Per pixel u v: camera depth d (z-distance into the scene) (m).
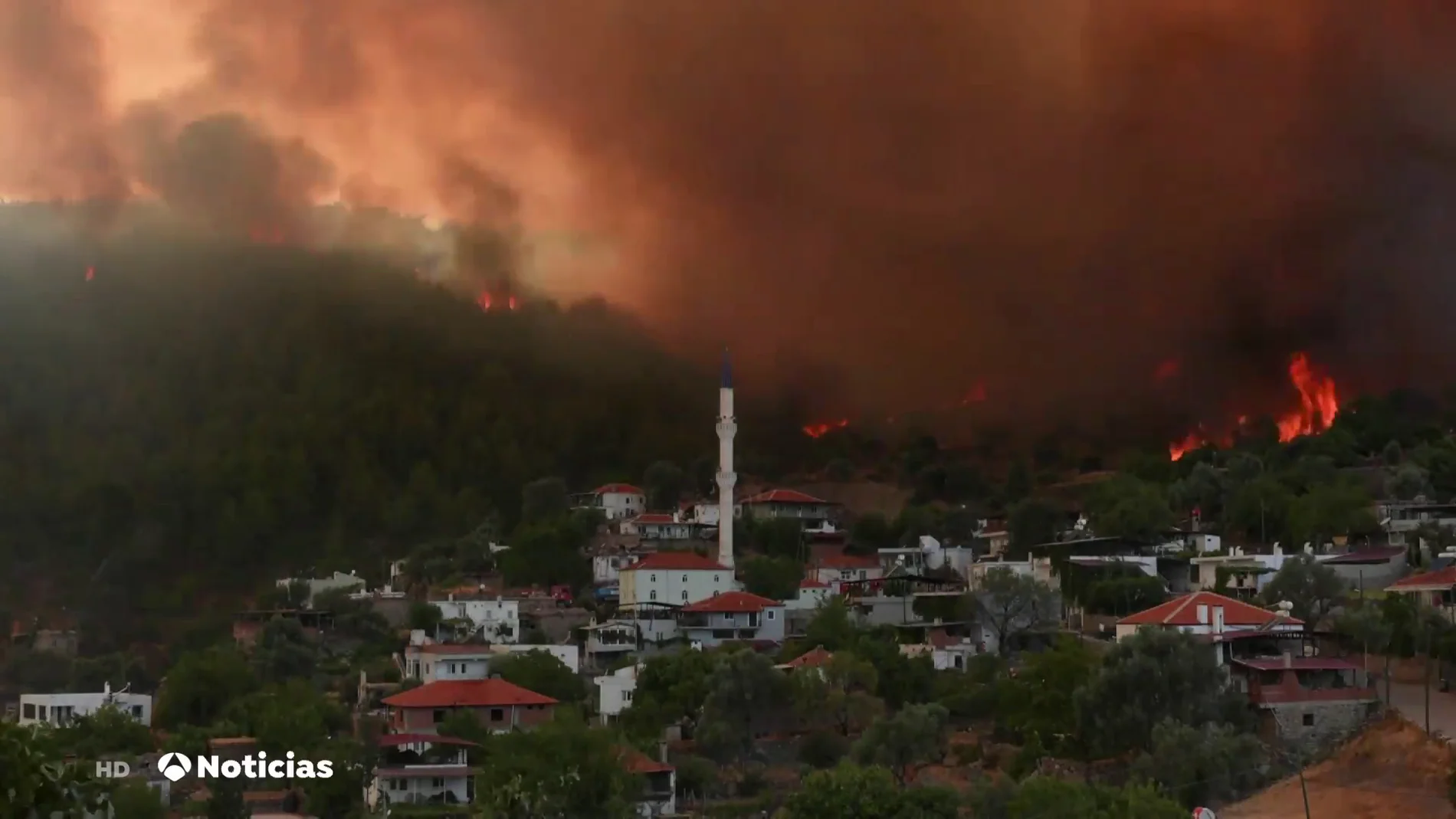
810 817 134.88
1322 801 140.50
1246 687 160.25
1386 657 160.62
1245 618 172.25
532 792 138.88
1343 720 154.12
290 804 161.62
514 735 154.38
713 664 187.50
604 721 189.38
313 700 192.00
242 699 196.50
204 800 156.38
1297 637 167.25
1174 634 157.62
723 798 162.38
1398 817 135.38
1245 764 145.00
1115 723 152.12
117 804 144.62
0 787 59.84
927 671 190.25
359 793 160.12
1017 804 131.88
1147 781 139.75
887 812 134.12
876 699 177.00
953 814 135.88
